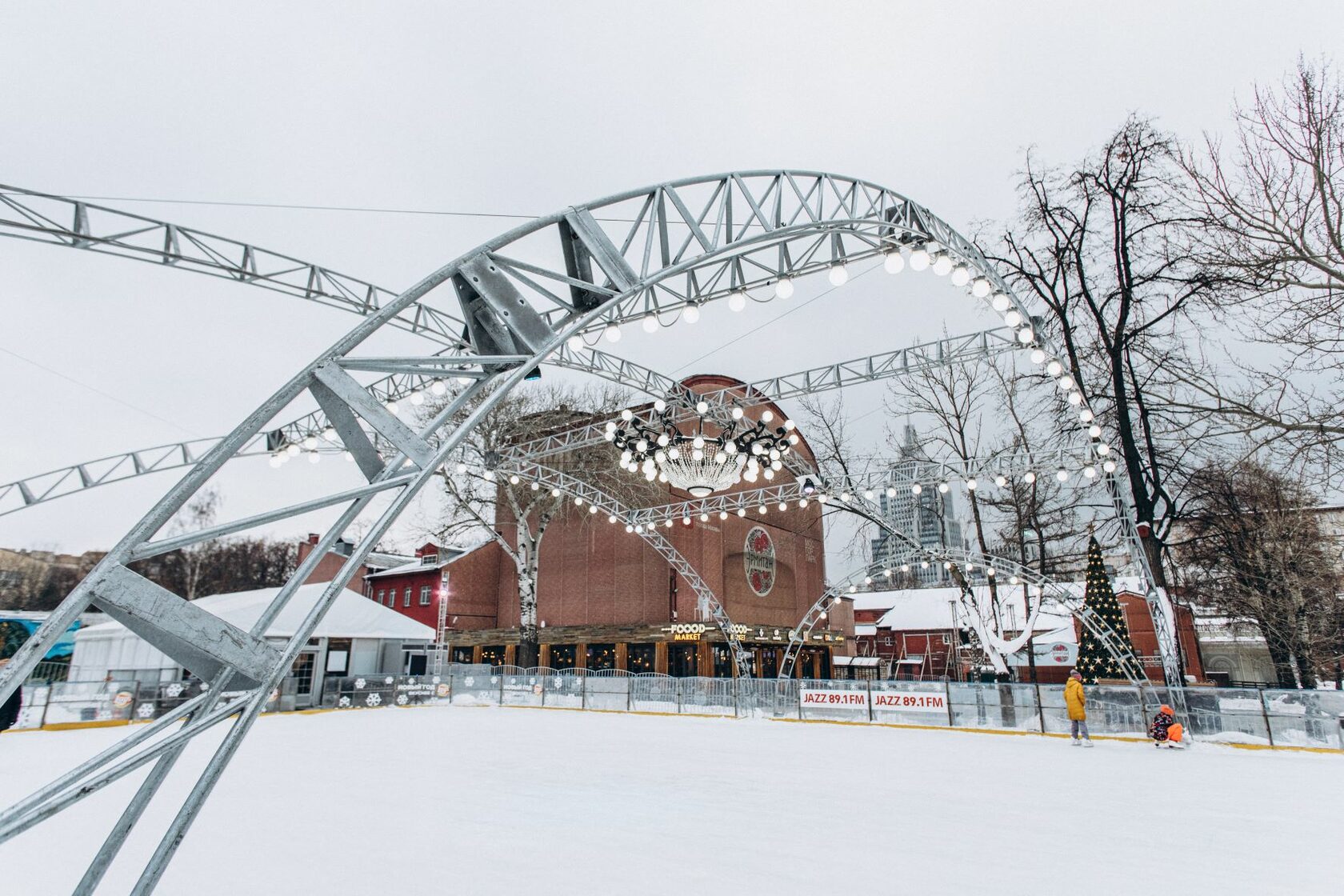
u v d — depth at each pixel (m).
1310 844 7.91
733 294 9.38
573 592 39.22
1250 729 16.44
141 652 24.70
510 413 33.31
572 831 8.23
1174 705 17.53
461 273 4.89
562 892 6.11
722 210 7.85
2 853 7.20
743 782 11.66
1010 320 12.59
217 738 18.00
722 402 20.17
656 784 11.38
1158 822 8.90
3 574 67.19
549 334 5.21
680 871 6.73
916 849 7.58
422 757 14.37
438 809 9.39
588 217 6.02
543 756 14.59
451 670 31.11
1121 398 22.39
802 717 23.08
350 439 3.96
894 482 22.66
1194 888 6.42
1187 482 22.94
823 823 8.72
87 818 8.77
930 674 52.19
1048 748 16.62
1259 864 7.14
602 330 10.01
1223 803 10.13
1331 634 27.72
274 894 5.95
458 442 4.32
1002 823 8.80
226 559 67.44
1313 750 15.55
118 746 2.83
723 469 20.25
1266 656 40.09
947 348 17.08
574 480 27.03
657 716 25.20
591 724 22.03
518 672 34.53
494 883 6.30
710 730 20.34
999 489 27.48
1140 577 19.94
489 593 43.72
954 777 12.31
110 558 2.96
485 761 13.88
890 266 9.66
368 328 4.12
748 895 6.10
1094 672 21.00
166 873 6.52
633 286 5.96
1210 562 29.11
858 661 47.91
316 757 14.27
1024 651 30.39
